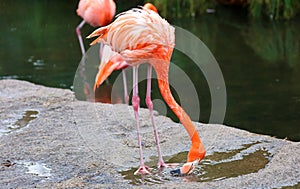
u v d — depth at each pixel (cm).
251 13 1686
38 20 1773
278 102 946
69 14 1850
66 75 1159
